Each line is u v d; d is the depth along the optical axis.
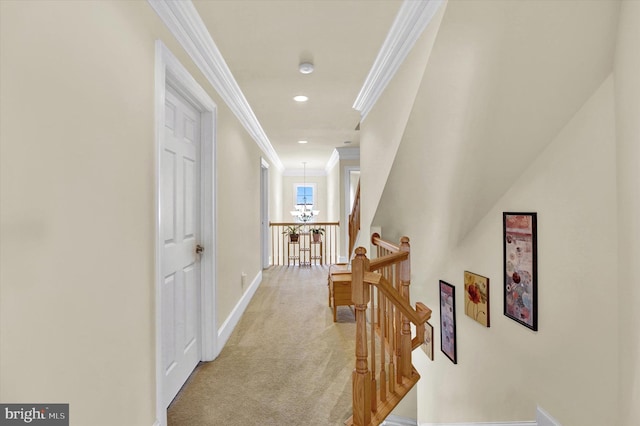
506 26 1.15
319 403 1.98
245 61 2.52
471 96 1.52
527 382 1.76
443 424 2.71
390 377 2.07
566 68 1.19
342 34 2.13
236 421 1.80
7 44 0.81
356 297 1.72
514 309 1.86
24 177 0.86
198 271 2.43
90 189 1.10
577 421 1.44
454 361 2.56
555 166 1.54
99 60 1.14
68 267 1.00
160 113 1.57
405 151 2.31
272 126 4.55
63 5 0.98
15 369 0.83
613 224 1.24
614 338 1.25
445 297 2.71
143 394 1.44
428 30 1.75
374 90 2.96
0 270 0.80
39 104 0.90
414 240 3.22
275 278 5.69
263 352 2.68
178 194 2.03
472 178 1.97
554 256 1.56
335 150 6.44
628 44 1.05
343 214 6.36
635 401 1.14
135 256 1.38
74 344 1.03
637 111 1.05
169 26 1.72
